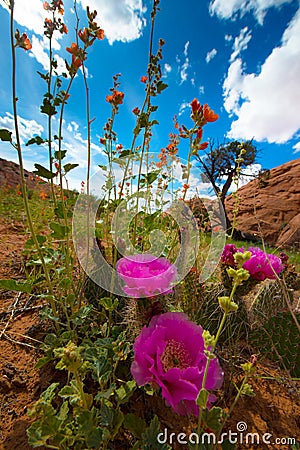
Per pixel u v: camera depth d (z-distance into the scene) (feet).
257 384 4.11
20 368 4.05
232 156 45.62
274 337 4.50
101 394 2.48
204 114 4.10
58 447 2.24
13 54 3.16
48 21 3.94
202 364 2.55
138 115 4.92
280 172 46.34
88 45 3.71
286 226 24.25
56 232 4.28
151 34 4.57
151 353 2.52
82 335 4.51
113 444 2.97
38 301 5.81
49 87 4.06
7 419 3.29
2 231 11.39
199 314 4.74
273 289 5.65
